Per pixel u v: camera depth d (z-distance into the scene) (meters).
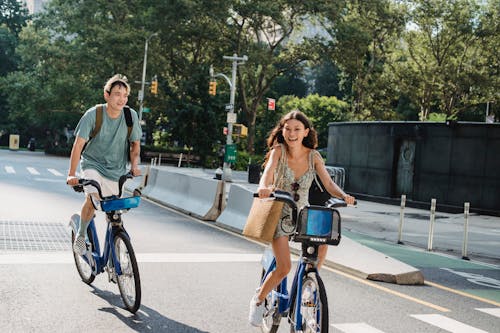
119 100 5.55
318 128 70.62
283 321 5.59
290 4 48.91
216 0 47.50
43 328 4.83
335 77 89.00
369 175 26.00
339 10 48.25
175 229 11.52
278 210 4.27
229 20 51.72
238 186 12.60
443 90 55.06
